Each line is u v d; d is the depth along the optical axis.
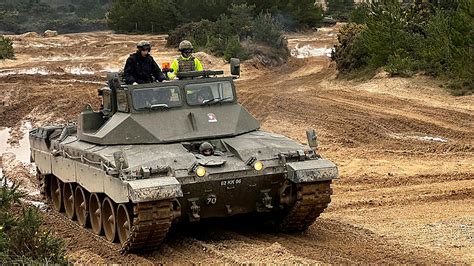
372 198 15.47
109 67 46.34
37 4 105.00
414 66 34.03
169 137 12.20
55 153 14.08
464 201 14.87
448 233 12.05
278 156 11.63
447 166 18.86
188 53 14.59
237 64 13.35
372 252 10.80
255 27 52.19
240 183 11.30
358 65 38.16
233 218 13.29
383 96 30.83
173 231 12.56
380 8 36.75
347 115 26.95
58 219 14.57
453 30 30.62
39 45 60.78
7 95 34.78
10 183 18.36
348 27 40.22
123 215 11.69
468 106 27.45
